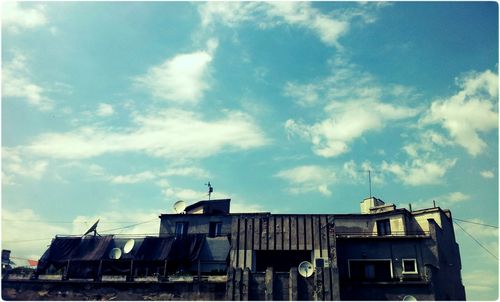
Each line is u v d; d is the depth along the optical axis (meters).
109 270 40.78
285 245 38.00
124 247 41.66
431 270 36.34
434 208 44.12
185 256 40.75
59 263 41.75
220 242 43.19
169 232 46.12
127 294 37.69
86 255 41.56
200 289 36.97
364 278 38.34
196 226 46.09
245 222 39.38
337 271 35.47
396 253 38.84
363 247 39.44
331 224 38.50
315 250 37.47
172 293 37.19
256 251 38.50
